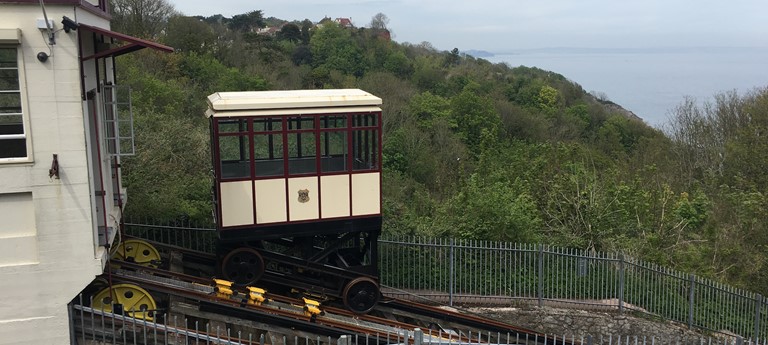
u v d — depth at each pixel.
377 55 60.38
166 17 43.81
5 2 7.67
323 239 12.15
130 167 13.90
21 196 8.11
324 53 58.03
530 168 19.73
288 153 10.74
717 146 28.50
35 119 7.96
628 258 14.02
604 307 13.42
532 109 50.94
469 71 64.69
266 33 65.69
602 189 17.36
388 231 14.30
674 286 13.59
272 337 10.12
